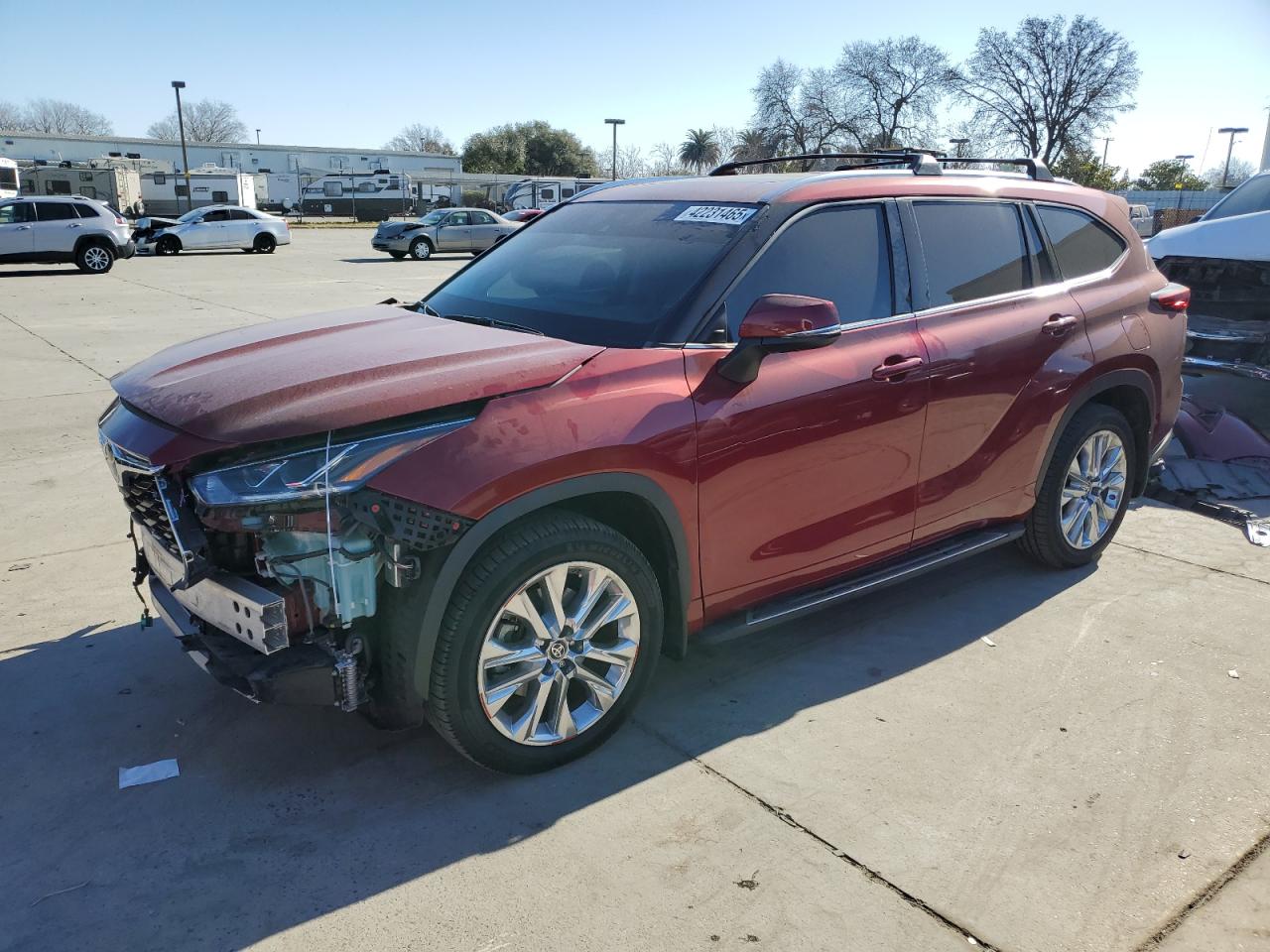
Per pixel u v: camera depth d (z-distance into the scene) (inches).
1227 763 122.0
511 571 105.7
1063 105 2169.0
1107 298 171.6
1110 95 2126.0
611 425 110.7
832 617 163.3
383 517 98.4
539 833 107.6
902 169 155.9
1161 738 127.3
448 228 1099.9
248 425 99.4
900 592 173.3
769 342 116.6
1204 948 92.4
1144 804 113.6
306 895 98.0
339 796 114.0
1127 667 146.0
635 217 148.3
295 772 118.6
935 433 144.6
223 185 2087.8
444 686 105.7
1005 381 152.8
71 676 139.9
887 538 145.3
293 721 129.6
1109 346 168.4
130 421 110.5
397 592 104.4
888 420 137.1
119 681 138.9
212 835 107.0
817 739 126.5
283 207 2554.1
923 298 145.3
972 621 161.6
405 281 803.4
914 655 149.6
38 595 167.0
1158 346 178.4
